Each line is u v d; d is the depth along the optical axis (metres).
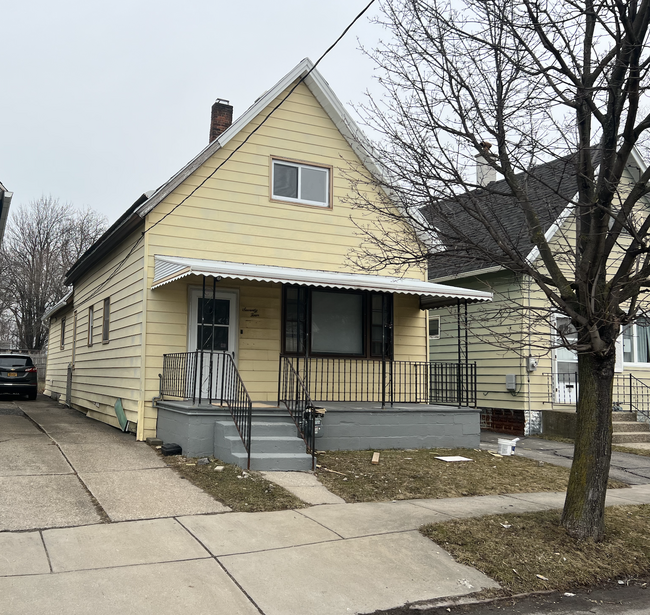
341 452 10.49
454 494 8.20
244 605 4.63
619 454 12.31
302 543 5.92
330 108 13.27
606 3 6.33
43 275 45.38
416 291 11.38
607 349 6.41
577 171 6.82
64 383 21.00
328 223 13.15
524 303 14.44
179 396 10.73
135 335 11.77
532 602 5.15
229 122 14.55
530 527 6.62
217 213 12.12
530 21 6.86
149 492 7.45
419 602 4.94
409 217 7.72
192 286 11.81
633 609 5.08
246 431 9.28
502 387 15.41
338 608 4.71
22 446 9.79
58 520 6.22
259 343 12.34
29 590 4.60
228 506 7.04
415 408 11.59
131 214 11.57
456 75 7.39
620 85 6.42
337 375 13.09
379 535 6.24
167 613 4.41
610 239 6.54
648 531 6.88
